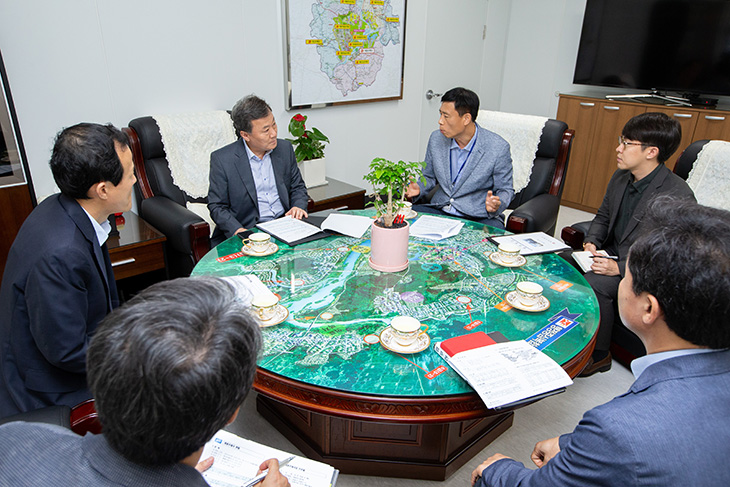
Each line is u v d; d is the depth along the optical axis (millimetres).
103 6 2510
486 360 1184
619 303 844
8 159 2094
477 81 4871
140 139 2682
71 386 1343
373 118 4012
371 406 1141
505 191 2645
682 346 762
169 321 545
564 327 1394
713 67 3637
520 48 4945
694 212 746
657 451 663
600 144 4164
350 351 1269
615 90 4449
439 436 1568
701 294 674
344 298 1531
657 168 2180
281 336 1326
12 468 581
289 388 1185
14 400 1294
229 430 1856
